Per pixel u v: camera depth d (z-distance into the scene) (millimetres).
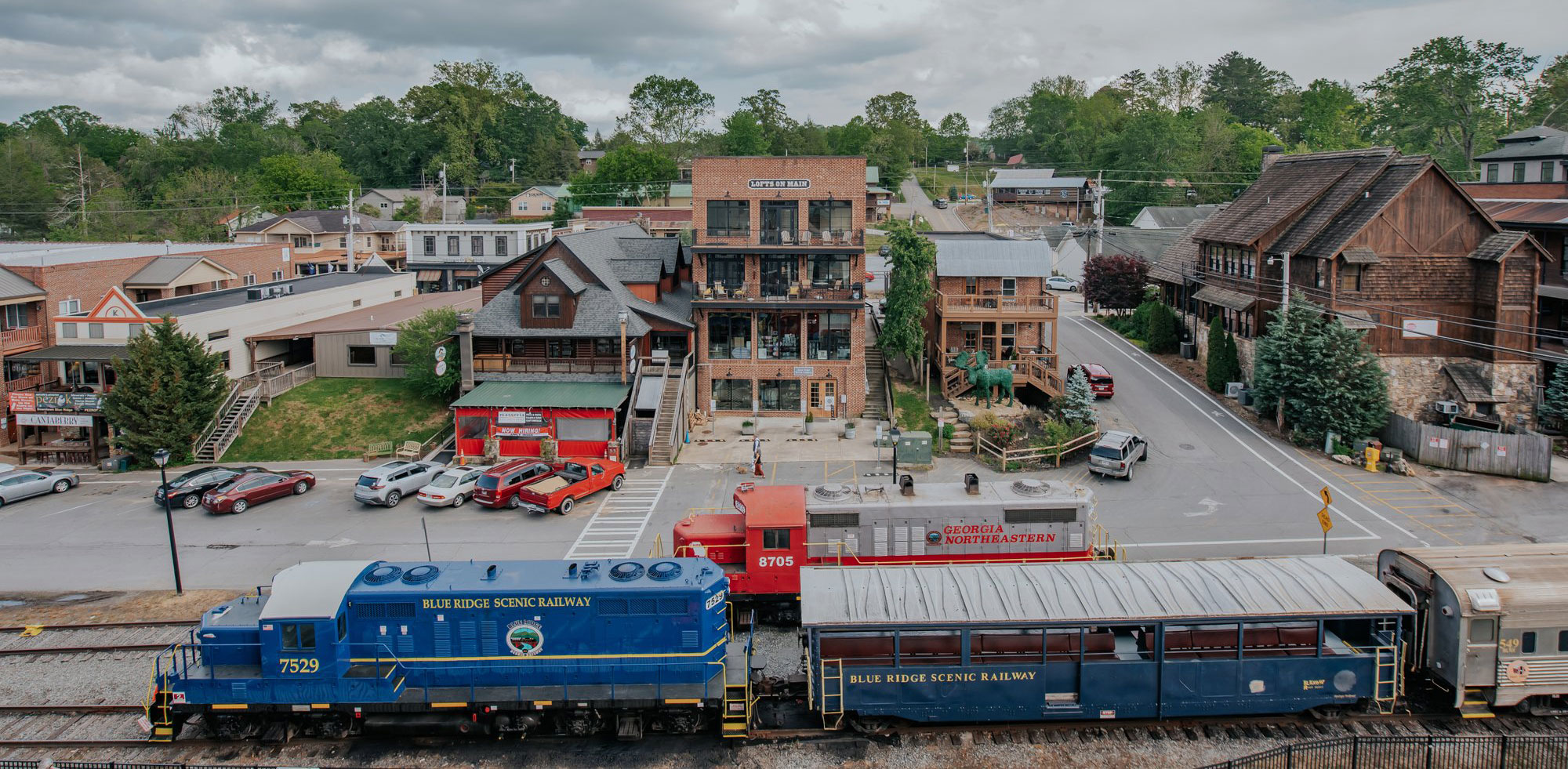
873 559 29062
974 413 49562
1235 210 60344
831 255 52031
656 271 55500
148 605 31453
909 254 52312
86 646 28781
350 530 38031
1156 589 23219
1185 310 64500
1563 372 46250
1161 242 85938
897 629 22500
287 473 42750
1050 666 22891
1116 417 50250
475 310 56844
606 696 23078
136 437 47344
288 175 120688
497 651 23297
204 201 121250
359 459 48438
